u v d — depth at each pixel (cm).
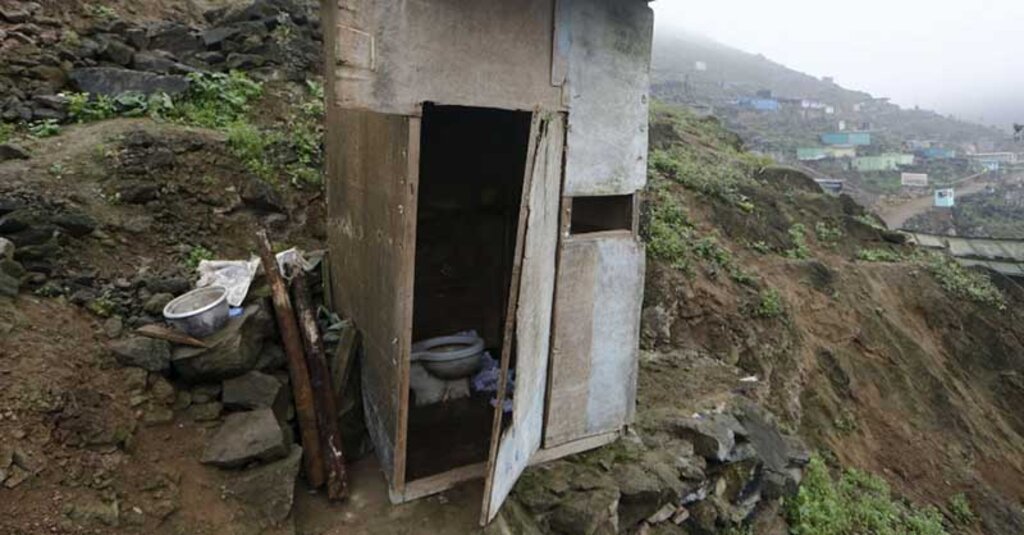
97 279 401
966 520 809
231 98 682
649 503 417
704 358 712
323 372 397
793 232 1177
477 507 371
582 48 376
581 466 425
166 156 537
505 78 343
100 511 278
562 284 396
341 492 367
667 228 926
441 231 571
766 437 554
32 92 586
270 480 334
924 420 950
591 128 391
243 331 376
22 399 292
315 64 823
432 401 497
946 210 3853
